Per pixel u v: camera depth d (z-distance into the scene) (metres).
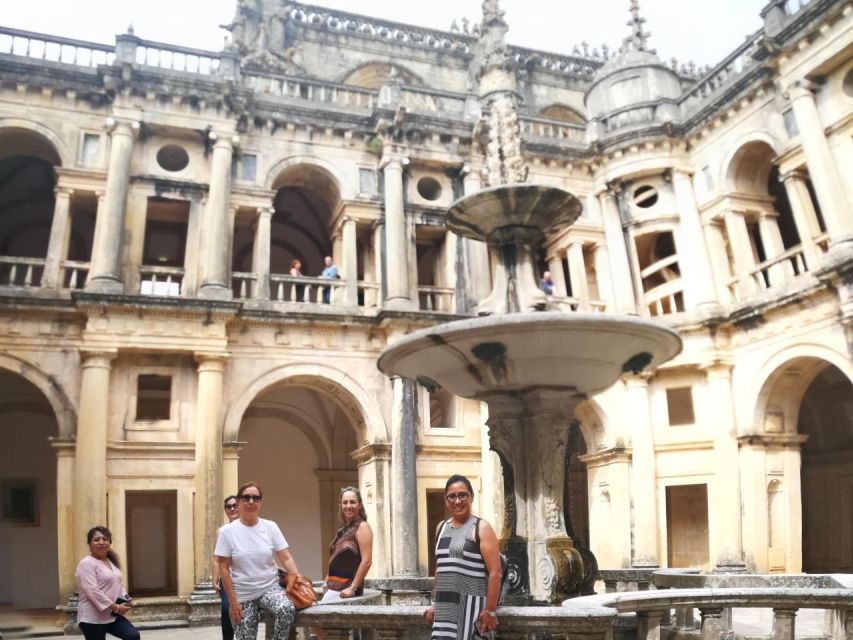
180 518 24.20
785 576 13.41
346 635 8.60
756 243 31.56
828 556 31.28
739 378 27.75
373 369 27.38
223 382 25.48
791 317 25.73
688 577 14.53
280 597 8.70
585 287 30.77
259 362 26.14
